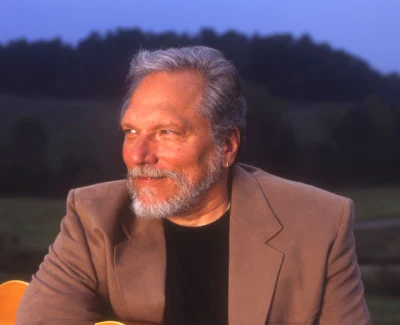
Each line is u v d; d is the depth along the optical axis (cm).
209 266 188
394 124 3050
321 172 2848
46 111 2714
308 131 2955
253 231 181
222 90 182
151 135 176
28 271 977
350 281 184
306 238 180
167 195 178
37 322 179
